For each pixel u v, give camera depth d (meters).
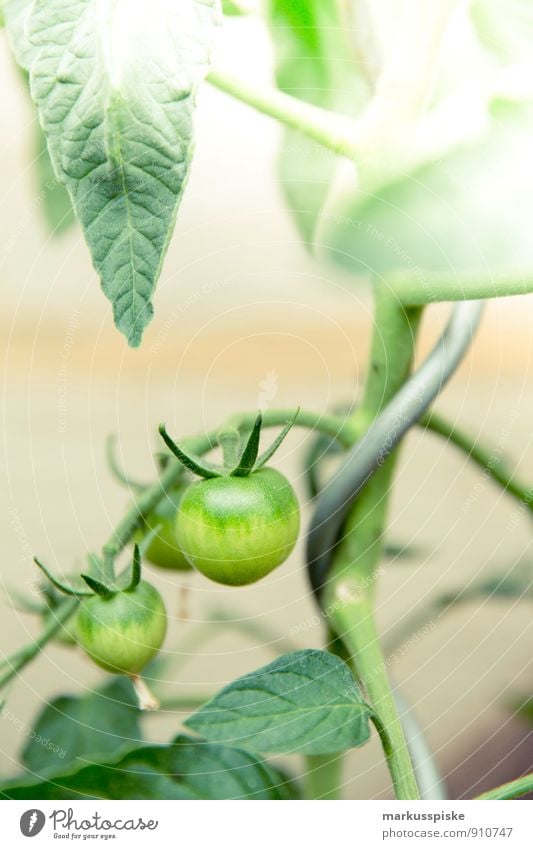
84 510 0.39
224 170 0.34
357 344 0.37
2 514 0.38
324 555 0.31
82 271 0.37
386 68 0.28
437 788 0.31
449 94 0.30
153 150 0.26
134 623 0.29
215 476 0.29
